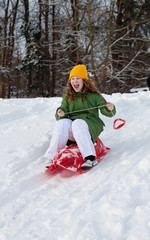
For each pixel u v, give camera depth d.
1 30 26.61
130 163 2.95
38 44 24.14
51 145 3.23
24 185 2.99
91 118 3.37
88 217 2.01
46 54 24.44
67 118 3.44
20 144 4.39
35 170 3.40
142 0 18.97
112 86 19.14
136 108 6.54
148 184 2.31
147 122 4.98
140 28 19.89
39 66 24.52
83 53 20.05
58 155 3.09
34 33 24.14
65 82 22.09
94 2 17.69
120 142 4.01
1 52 27.03
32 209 2.42
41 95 25.45
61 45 21.30
